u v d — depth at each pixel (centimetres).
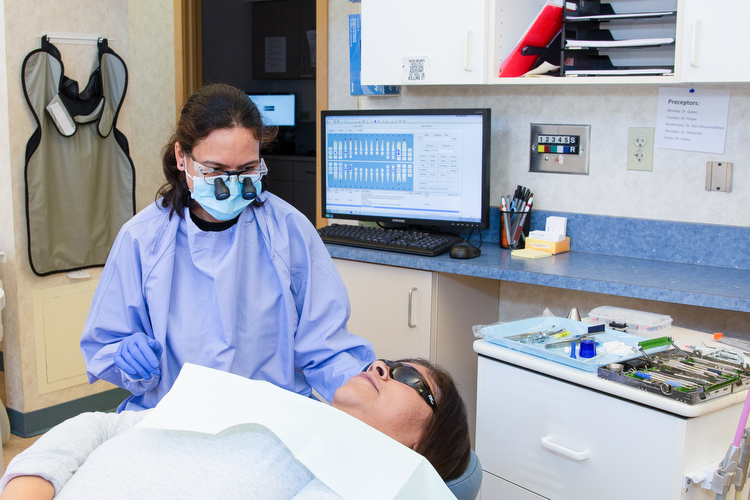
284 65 501
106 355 133
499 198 260
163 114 364
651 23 221
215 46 492
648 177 228
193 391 116
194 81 356
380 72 244
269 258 142
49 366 288
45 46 268
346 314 150
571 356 151
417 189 253
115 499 97
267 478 107
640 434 138
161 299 134
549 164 246
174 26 342
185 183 138
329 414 112
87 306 298
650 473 138
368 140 259
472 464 132
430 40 232
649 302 229
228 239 138
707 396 132
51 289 284
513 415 162
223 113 127
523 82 218
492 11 221
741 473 130
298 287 149
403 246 233
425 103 271
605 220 236
